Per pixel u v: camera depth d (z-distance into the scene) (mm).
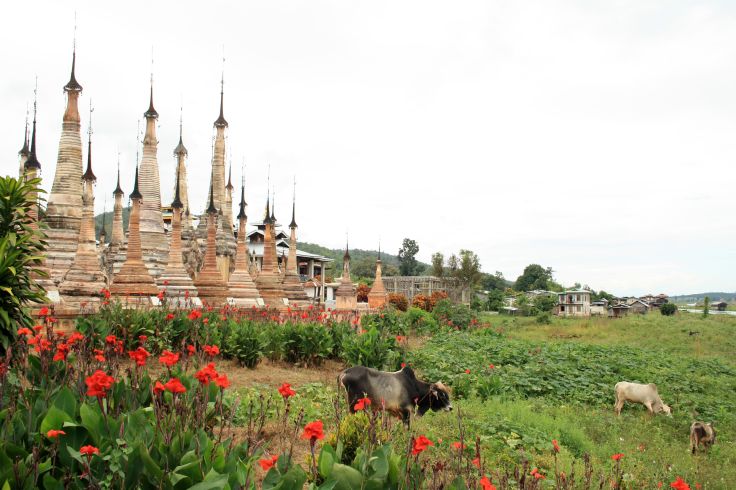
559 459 9062
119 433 5066
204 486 4297
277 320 19734
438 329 30125
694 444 11617
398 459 5453
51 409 4988
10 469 4441
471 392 13961
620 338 33281
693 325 40812
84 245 19047
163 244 27734
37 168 17938
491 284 101562
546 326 41219
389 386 9656
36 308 13094
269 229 30875
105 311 13547
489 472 7633
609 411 14719
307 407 10062
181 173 32031
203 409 5918
